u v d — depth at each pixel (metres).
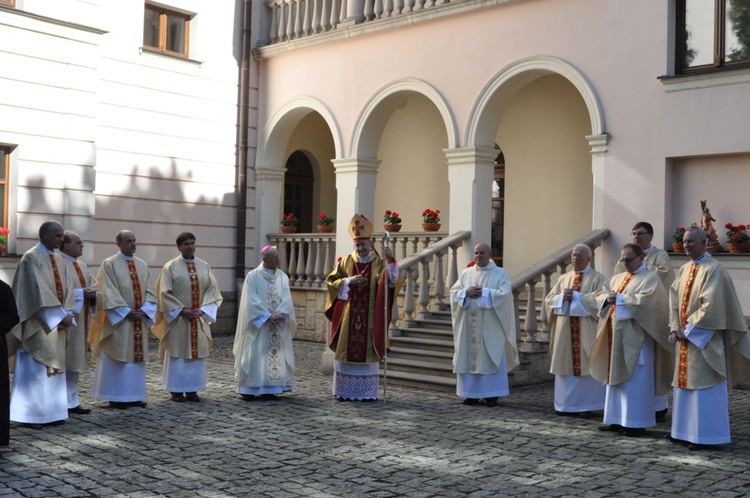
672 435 7.89
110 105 15.23
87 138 14.11
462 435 8.23
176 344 9.99
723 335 7.75
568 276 9.75
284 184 19.44
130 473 6.68
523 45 13.42
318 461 7.12
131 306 9.62
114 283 9.53
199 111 16.69
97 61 14.23
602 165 12.53
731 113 11.27
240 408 9.62
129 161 15.53
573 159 15.28
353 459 7.20
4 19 12.95
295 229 17.52
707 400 7.63
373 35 15.59
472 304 10.14
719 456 7.40
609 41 12.46
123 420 8.82
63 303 8.55
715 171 11.68
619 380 8.21
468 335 10.12
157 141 15.98
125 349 9.52
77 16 13.95
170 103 16.17
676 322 7.87
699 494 6.19
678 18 11.97
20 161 13.27
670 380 8.36
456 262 13.82
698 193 11.85
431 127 17.64
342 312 10.35
